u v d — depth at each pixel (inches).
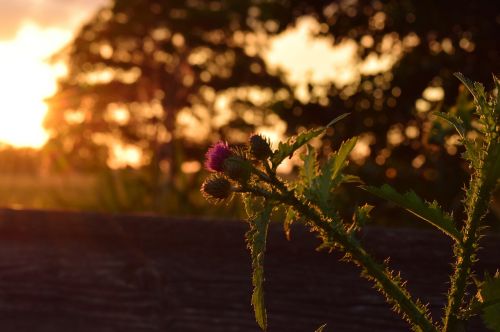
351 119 285.9
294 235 86.9
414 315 46.7
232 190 45.4
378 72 294.8
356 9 332.2
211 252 92.1
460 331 46.1
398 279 48.3
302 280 86.7
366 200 230.5
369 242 81.8
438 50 307.4
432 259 80.0
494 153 44.3
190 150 1396.4
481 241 76.4
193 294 92.2
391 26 316.2
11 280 100.8
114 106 1451.8
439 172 223.0
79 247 98.4
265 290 88.0
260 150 45.7
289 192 45.9
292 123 288.4
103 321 96.3
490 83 295.0
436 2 299.3
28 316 99.8
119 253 96.7
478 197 45.1
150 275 94.3
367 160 258.8
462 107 70.2
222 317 90.7
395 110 287.3
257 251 44.6
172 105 1498.5
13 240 101.5
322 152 277.9
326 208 47.5
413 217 214.4
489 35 299.6
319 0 338.0
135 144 1456.7
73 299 97.9
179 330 92.4
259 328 88.6
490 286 46.3
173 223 93.7
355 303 84.4
